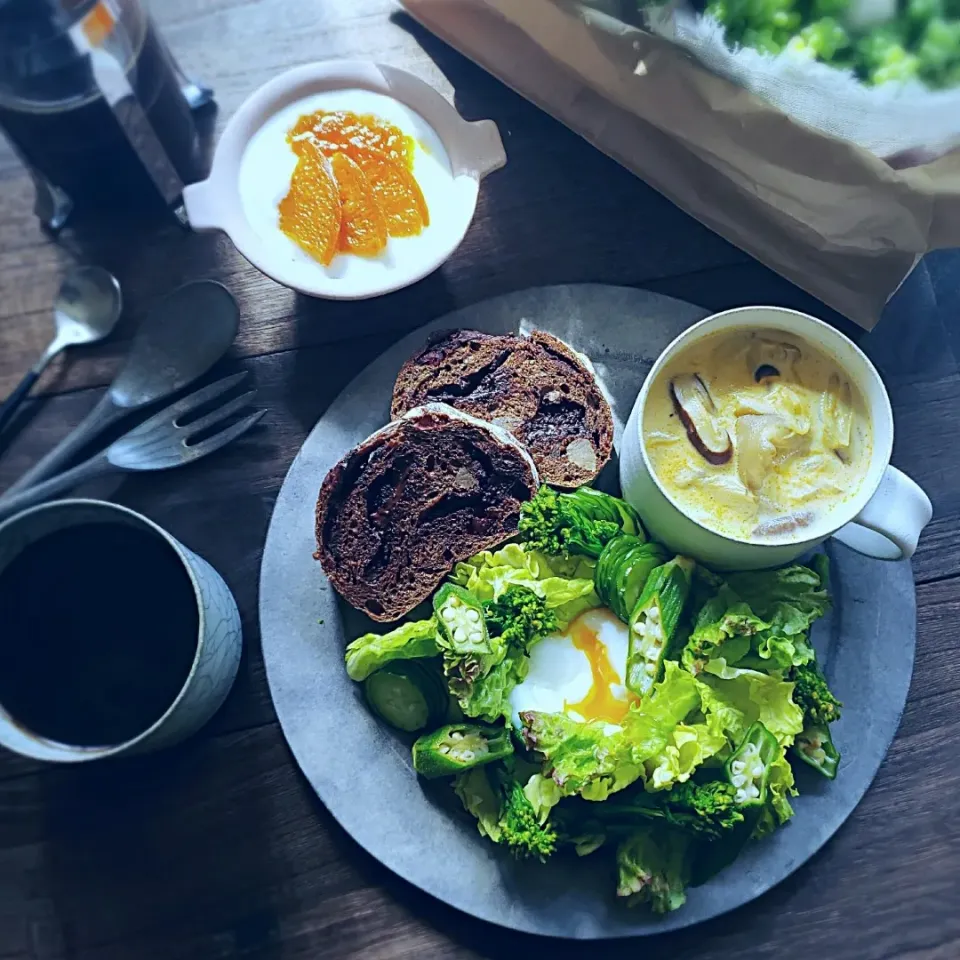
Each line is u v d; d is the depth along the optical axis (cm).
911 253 45
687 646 40
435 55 50
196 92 49
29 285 48
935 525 45
